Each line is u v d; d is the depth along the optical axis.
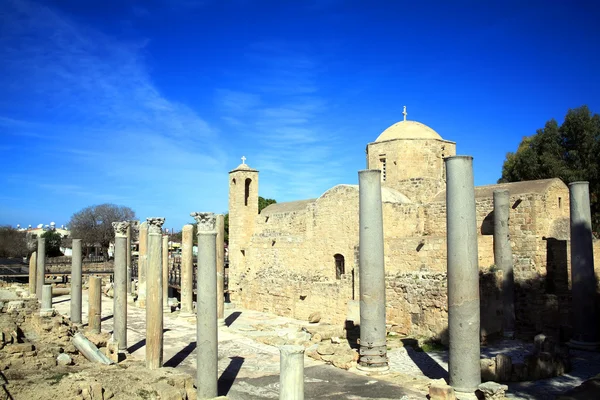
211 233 17.97
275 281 42.81
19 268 76.31
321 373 21.11
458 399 16.92
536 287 30.03
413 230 36.53
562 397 16.28
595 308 26.31
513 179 57.69
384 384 19.33
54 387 14.74
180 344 27.53
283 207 47.88
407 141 40.03
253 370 22.11
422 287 29.45
